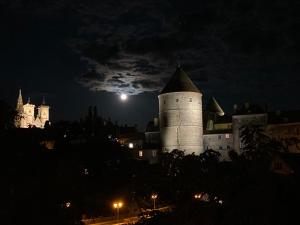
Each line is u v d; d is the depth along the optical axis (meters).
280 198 14.36
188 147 82.31
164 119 85.06
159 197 54.47
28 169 25.80
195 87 85.94
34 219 21.59
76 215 25.56
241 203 14.61
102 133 99.38
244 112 85.50
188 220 16.42
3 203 21.53
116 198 55.53
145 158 87.69
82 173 58.12
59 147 65.69
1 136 30.02
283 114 84.88
